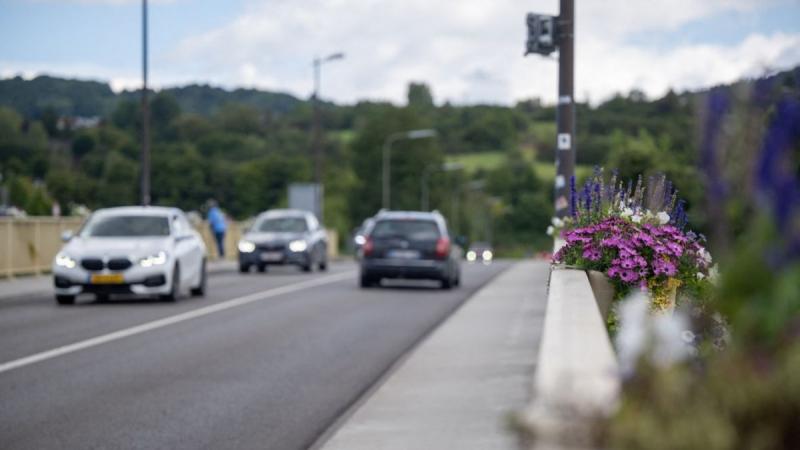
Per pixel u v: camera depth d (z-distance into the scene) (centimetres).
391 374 2545
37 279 6038
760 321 528
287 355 2969
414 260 5834
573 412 531
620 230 2086
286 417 2039
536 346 3041
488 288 5750
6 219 5966
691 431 509
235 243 10081
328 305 4712
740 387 518
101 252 4603
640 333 730
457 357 2844
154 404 2175
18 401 2206
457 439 1730
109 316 4097
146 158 7606
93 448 1759
